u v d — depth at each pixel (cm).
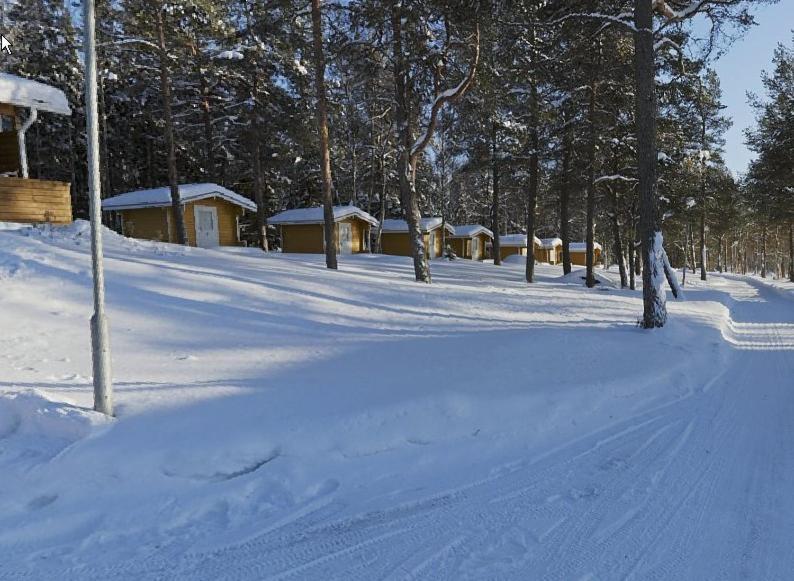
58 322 797
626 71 1714
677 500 432
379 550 362
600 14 1181
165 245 1716
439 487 459
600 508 420
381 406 554
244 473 459
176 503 409
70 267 1035
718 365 927
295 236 3228
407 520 403
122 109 3353
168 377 623
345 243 3256
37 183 1420
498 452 535
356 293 1250
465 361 759
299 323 944
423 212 5028
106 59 2691
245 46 2516
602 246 6206
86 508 395
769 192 3206
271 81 2789
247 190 3969
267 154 3356
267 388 601
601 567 341
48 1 2808
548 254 5650
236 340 809
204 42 2606
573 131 2214
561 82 1634
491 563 346
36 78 2788
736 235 6888
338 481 461
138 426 484
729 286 3594
